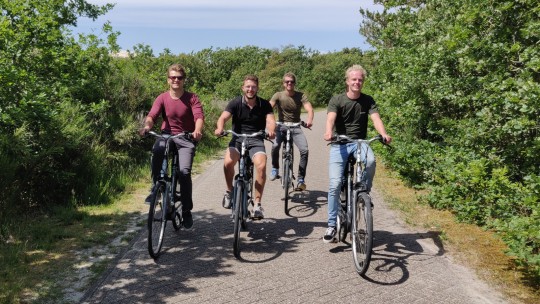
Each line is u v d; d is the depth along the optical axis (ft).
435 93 25.16
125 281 14.05
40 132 22.16
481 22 22.89
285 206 21.43
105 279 14.17
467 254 16.34
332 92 159.53
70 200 22.47
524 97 17.44
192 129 17.78
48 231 18.47
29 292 13.30
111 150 30.27
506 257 16.06
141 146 33.42
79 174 24.56
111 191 24.63
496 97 19.49
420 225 19.71
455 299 12.98
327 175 31.09
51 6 30.50
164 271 14.82
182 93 17.52
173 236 18.28
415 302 12.77
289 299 12.89
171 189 17.17
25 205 21.76
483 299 13.00
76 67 30.22
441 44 25.67
